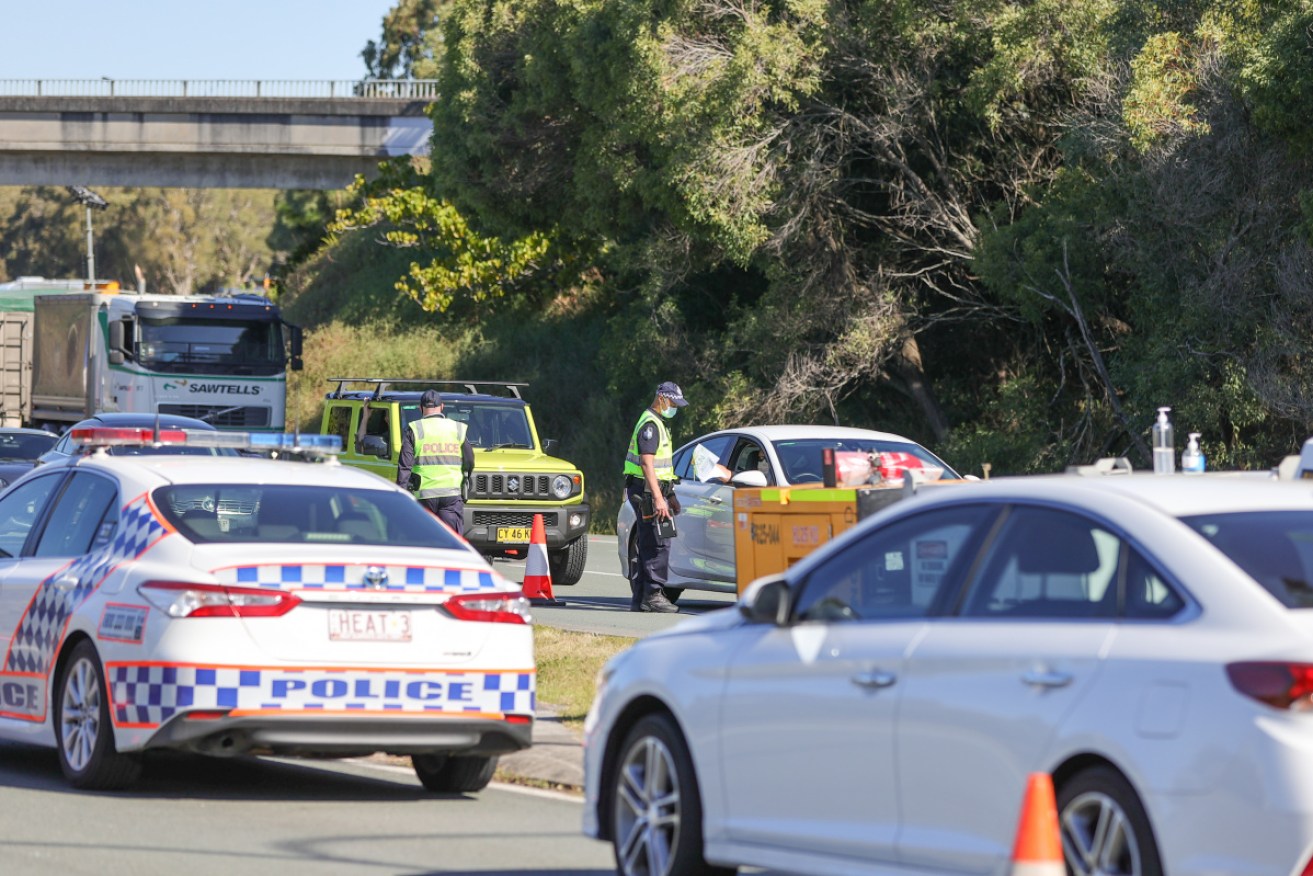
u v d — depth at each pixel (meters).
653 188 119.31
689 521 65.56
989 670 21.16
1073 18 105.31
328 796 35.06
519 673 33.56
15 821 31.45
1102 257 106.00
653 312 132.38
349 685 32.28
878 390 136.62
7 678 36.75
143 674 32.25
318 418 183.75
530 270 172.88
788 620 24.05
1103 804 19.84
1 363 136.50
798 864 23.31
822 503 38.62
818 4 114.25
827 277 121.88
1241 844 18.59
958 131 120.56
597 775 26.56
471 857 28.92
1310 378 90.25
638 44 114.12
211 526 34.09
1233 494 21.67
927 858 21.58
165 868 27.77
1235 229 93.44
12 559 37.69
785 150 116.19
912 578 23.33
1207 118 92.06
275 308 124.88
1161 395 95.56
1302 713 18.59
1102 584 20.94
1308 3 83.56
